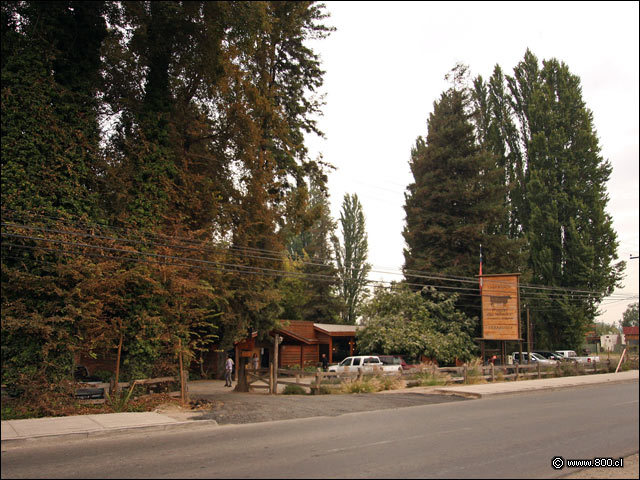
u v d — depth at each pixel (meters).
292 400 18.48
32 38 15.29
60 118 15.57
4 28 15.34
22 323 13.80
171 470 7.86
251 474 7.57
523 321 45.75
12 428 11.43
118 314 16.77
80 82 16.44
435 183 40.44
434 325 35.50
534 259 44.91
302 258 53.56
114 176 17.06
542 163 46.03
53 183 15.11
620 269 44.97
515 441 10.34
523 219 47.41
